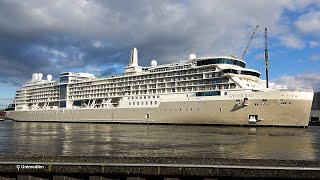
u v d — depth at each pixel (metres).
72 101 116.38
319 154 29.14
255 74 76.19
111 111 97.25
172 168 11.37
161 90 86.31
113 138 47.66
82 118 107.00
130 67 96.88
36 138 48.69
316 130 63.25
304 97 64.81
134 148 34.81
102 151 32.47
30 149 34.28
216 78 75.00
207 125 74.81
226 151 31.66
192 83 79.75
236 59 77.69
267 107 66.50
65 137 50.25
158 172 11.39
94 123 102.81
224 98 71.50
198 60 79.19
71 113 111.19
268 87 77.06
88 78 117.25
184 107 78.50
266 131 59.00
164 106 83.19
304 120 65.31
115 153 30.83
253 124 68.50
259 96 67.06
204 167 11.24
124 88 96.50
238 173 11.12
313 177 10.78
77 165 11.63
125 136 51.16
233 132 56.97
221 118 72.19
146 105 88.19
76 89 114.12
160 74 86.88
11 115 141.75
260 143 38.75
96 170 11.57
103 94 103.88
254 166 11.18
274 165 11.34
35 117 127.69
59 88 120.69
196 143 39.34
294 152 30.56
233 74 71.88
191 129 65.81
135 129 69.44
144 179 11.54
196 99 76.31
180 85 81.88
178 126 77.31
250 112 68.19
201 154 29.56
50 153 30.88
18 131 67.00
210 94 75.19
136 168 11.47
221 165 11.34
